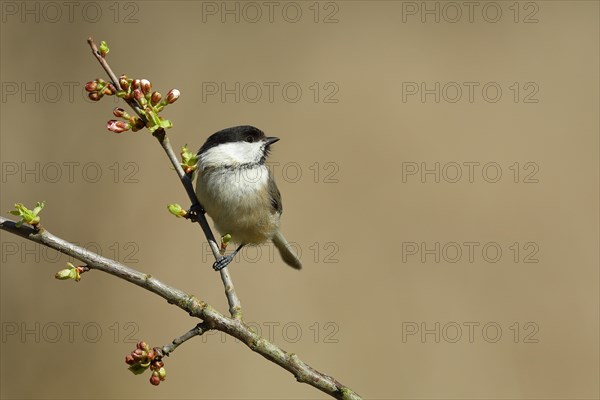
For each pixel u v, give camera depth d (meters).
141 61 13.21
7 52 12.33
